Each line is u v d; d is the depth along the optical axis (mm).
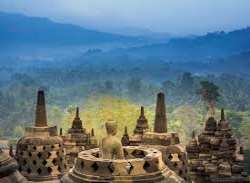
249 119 123000
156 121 26891
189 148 43156
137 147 21453
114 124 20109
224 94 171500
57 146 34844
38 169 33969
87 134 45625
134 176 18672
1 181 19500
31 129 34688
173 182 19141
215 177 39688
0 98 159000
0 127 141500
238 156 45031
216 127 43719
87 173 18938
